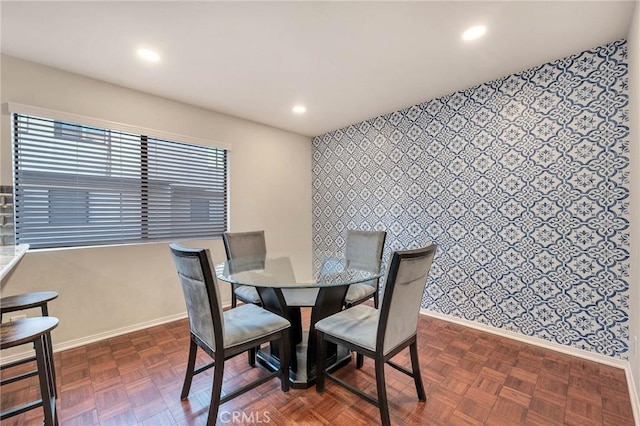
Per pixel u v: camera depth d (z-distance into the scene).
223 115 3.42
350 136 3.88
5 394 1.79
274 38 1.97
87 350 2.34
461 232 2.87
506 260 2.58
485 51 2.15
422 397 1.73
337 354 2.20
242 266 2.41
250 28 1.86
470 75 2.52
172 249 1.62
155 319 2.88
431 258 1.65
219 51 2.12
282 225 4.03
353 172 3.86
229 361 2.20
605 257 2.11
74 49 2.08
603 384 1.87
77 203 2.50
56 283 2.34
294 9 1.69
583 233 2.20
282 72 2.45
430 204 3.10
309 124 3.83
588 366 2.08
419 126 3.17
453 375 2.00
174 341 2.52
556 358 2.20
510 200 2.54
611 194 2.07
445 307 3.00
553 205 2.33
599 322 2.15
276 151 3.96
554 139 2.31
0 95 2.12
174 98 2.96
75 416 1.60
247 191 3.66
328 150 4.18
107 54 2.14
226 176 3.51
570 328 2.27
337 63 2.31
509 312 2.58
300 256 2.92
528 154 2.44
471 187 2.79
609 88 2.07
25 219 2.28
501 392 1.81
